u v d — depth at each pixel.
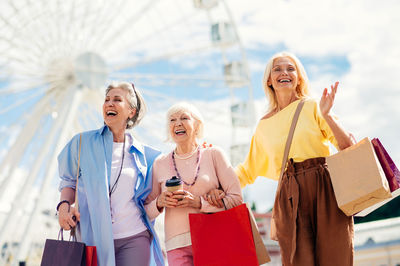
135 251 2.85
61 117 10.68
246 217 2.69
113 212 2.87
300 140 2.82
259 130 3.14
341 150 2.67
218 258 2.63
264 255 2.67
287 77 3.08
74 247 2.57
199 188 2.92
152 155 3.22
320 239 2.61
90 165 2.91
